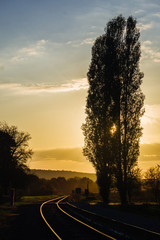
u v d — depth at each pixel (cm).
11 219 2242
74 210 3244
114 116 4003
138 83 4122
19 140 6681
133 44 4262
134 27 4309
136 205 3362
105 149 4009
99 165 4081
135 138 3906
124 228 1766
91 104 4278
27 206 3844
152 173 5297
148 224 1967
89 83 4384
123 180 3772
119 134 3919
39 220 2148
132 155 3834
